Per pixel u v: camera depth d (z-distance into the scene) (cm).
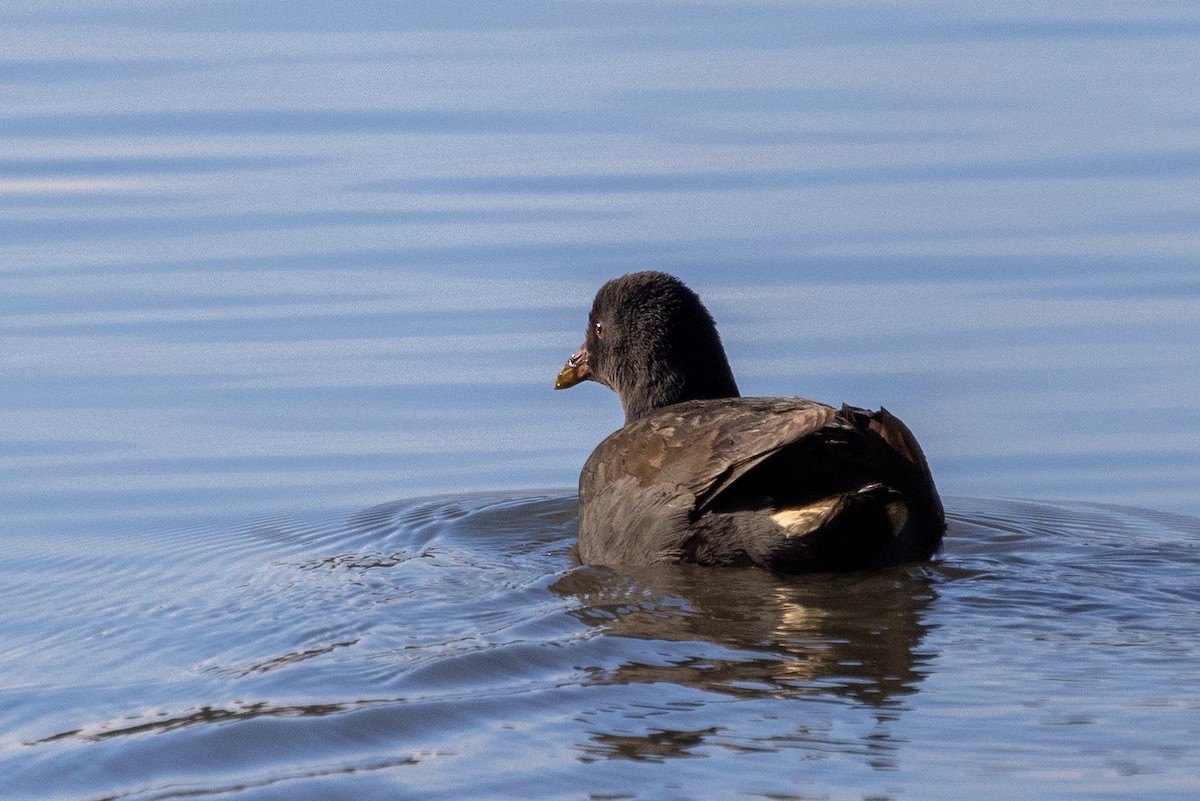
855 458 1433
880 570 1459
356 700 1134
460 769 1007
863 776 990
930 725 1073
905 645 1248
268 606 1416
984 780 984
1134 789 966
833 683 1159
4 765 1039
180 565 1614
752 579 1434
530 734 1063
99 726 1112
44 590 1540
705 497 1451
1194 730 1058
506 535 1719
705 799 960
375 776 998
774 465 1452
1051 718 1084
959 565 1492
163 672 1239
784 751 1031
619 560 1516
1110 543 1612
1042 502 1850
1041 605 1360
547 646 1245
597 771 1000
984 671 1187
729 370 1778
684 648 1245
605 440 1636
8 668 1277
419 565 1571
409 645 1272
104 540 1739
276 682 1184
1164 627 1294
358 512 1838
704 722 1084
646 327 1750
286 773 1007
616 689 1145
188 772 1016
